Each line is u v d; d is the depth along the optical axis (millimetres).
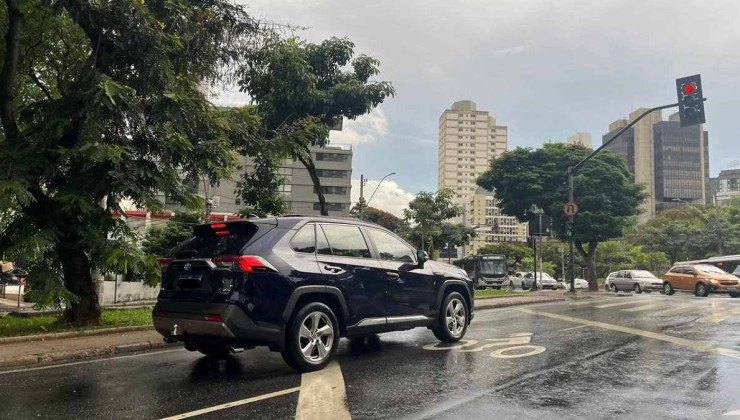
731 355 7742
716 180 121625
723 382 6102
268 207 17109
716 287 26141
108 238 11148
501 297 20844
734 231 54094
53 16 10641
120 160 9930
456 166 141000
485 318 13062
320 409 5062
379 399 5395
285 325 6441
